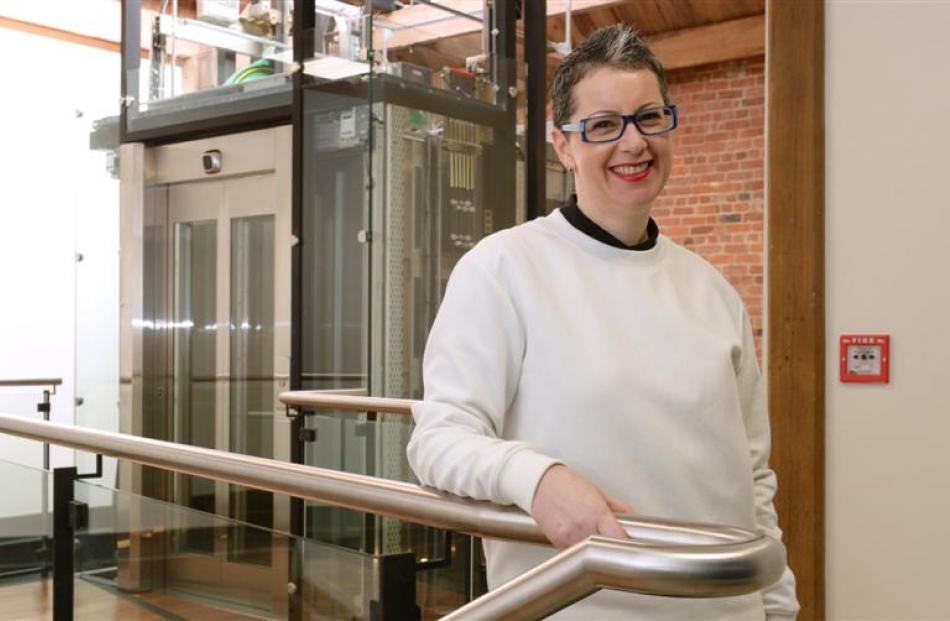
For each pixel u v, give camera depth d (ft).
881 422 8.94
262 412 15.28
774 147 9.32
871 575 8.98
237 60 15.47
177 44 15.83
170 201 16.06
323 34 13.64
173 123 15.53
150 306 16.12
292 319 13.82
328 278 13.56
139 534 7.38
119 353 16.11
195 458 6.59
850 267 9.07
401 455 12.84
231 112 14.89
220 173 15.34
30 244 22.03
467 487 3.95
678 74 26.20
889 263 8.92
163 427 16.07
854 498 9.04
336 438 13.32
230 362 15.53
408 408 10.75
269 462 6.01
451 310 4.39
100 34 22.80
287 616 5.94
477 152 14.35
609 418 4.25
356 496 5.02
